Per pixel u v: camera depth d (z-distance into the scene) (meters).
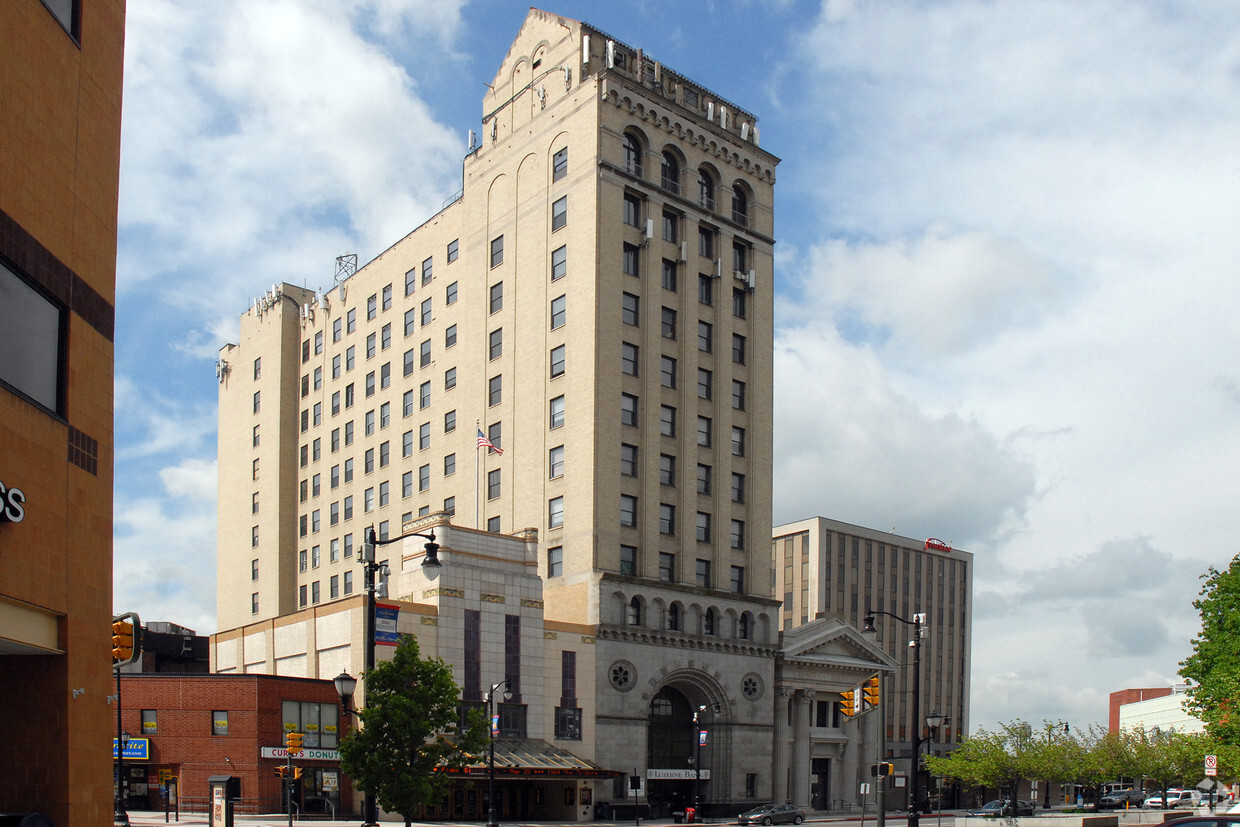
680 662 81.12
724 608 85.19
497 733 67.81
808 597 126.50
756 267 92.69
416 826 62.28
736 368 90.12
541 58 89.38
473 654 69.69
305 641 71.06
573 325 81.75
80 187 24.91
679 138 88.50
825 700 95.00
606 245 81.75
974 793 125.31
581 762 72.25
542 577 80.88
